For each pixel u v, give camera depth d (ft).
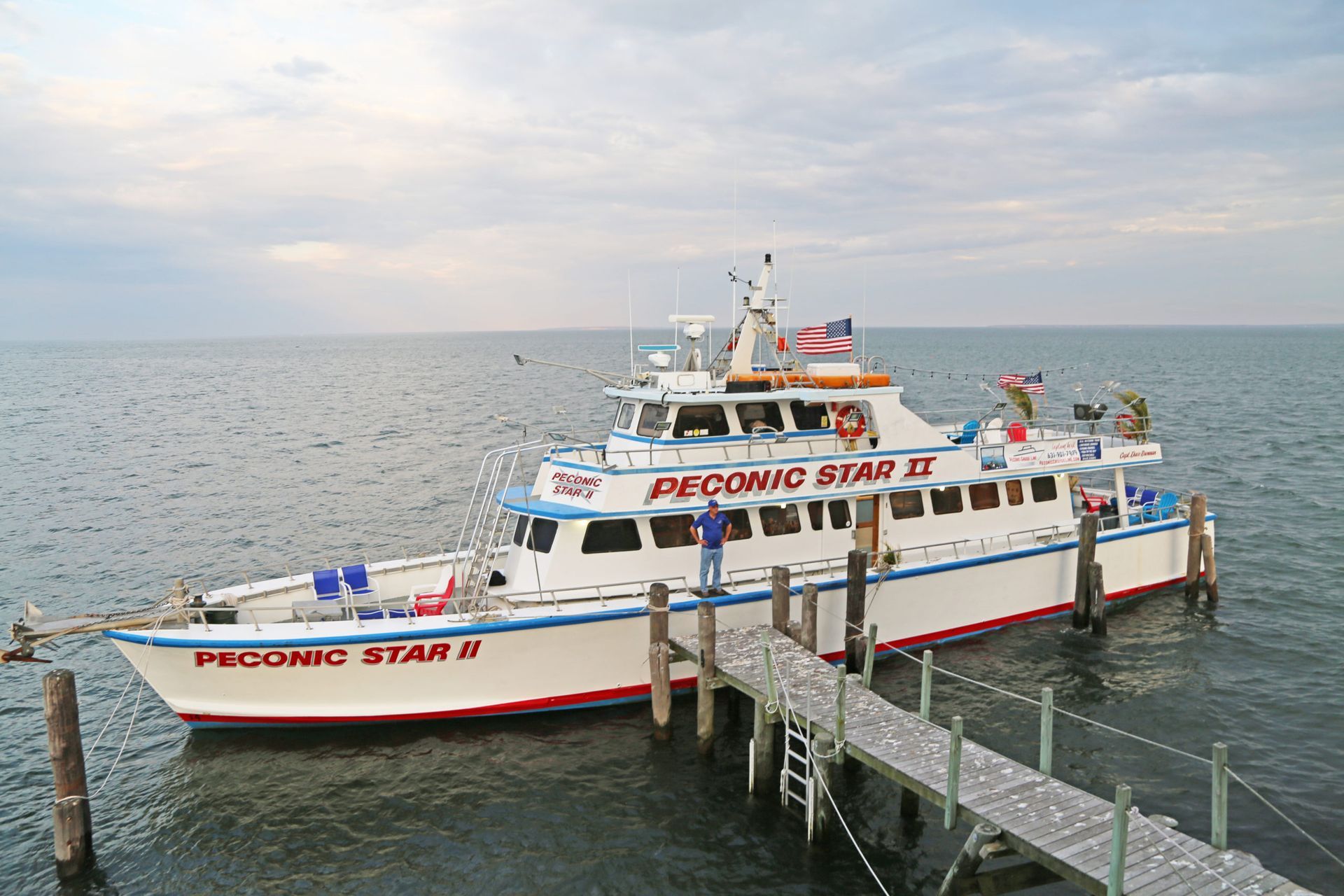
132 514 123.44
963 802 36.60
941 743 41.91
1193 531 75.92
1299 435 176.24
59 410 277.64
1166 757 51.72
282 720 52.85
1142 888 31.35
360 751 52.47
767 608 58.54
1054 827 34.88
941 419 205.87
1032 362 466.70
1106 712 57.52
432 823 46.06
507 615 53.21
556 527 57.36
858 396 62.54
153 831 46.09
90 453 182.80
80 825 42.65
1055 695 59.82
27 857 44.57
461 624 51.67
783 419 63.31
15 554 103.60
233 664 50.21
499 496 62.64
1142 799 47.11
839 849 43.04
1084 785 48.62
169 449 185.06
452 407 264.72
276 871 42.75
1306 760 51.13
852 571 57.52
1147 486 127.44
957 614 67.05
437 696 53.31
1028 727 55.52
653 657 51.83
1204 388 295.89
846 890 40.19
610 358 578.25
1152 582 78.48
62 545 107.34
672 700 58.49
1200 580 81.56
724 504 59.41
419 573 63.00
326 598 58.29
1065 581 72.23
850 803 46.78
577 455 63.00
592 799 47.67
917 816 45.60
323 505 126.72
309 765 51.26
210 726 53.42
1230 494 121.19
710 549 56.44
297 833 45.60
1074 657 65.82
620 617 54.70
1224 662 65.00
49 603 86.17
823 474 62.08
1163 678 62.44
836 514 64.34
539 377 421.18
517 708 54.90
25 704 62.28
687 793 48.03
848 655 58.65
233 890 41.52
